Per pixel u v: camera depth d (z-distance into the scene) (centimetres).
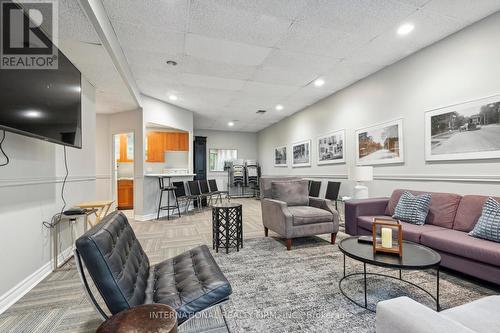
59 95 218
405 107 337
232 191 908
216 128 877
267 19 249
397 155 347
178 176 572
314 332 144
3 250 176
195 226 431
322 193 529
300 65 361
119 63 294
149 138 657
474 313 99
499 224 192
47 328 153
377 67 371
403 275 219
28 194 207
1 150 178
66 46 249
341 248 186
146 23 252
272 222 332
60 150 265
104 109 494
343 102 462
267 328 149
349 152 447
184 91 471
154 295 134
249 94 496
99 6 213
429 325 70
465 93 266
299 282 208
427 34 280
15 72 162
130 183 636
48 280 220
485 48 249
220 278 136
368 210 317
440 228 244
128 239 154
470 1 225
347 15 244
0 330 151
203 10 233
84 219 308
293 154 662
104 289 109
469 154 262
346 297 183
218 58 336
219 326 153
